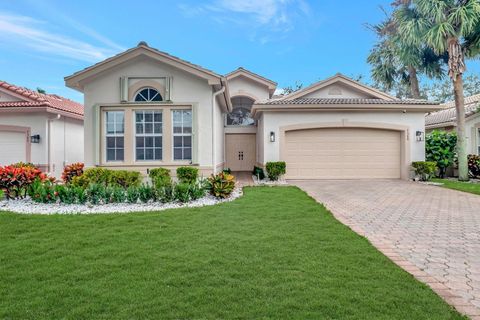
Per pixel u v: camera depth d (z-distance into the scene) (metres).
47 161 15.27
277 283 3.90
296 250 5.14
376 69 27.91
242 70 23.70
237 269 4.35
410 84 27.36
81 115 17.73
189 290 3.73
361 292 3.66
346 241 5.64
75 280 4.01
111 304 3.41
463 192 12.08
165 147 12.92
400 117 16.33
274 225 6.75
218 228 6.50
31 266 4.47
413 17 18.39
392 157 16.53
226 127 22.89
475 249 5.41
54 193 9.16
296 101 16.58
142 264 4.54
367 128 16.45
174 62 12.53
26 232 6.24
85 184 10.77
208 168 12.91
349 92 18.09
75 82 12.73
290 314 3.20
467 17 15.02
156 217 7.41
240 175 19.89
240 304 3.39
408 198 10.73
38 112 15.16
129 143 12.90
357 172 16.53
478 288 3.90
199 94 12.97
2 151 15.40
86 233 6.13
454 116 20.83
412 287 3.80
